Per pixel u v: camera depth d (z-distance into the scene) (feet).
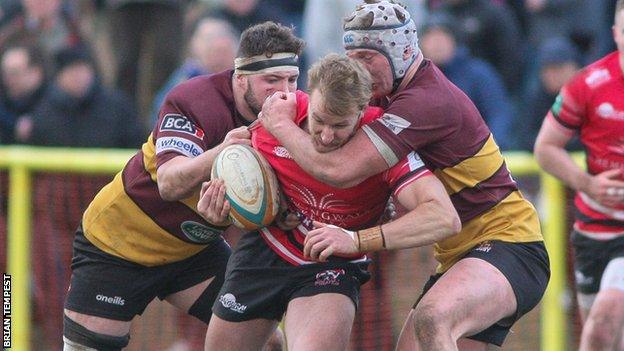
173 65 122.01
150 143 73.20
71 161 98.07
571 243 89.97
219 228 73.26
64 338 77.71
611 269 83.61
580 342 91.35
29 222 98.78
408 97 65.00
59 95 106.11
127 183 74.28
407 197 64.34
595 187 82.07
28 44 113.19
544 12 118.42
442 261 70.33
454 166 67.05
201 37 109.19
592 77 81.61
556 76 106.73
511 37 116.98
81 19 129.70
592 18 117.91
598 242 84.38
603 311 83.25
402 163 64.64
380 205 66.74
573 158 91.71
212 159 66.95
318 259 65.10
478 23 116.26
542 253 69.51
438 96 65.51
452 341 64.59
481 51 117.19
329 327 65.72
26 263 98.73
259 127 67.31
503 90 111.65
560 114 82.84
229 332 69.87
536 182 94.22
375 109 65.62
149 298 76.84
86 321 76.23
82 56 106.01
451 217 63.77
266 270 68.39
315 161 63.77
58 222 98.37
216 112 69.41
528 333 95.40
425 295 66.18
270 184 65.98
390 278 94.68
